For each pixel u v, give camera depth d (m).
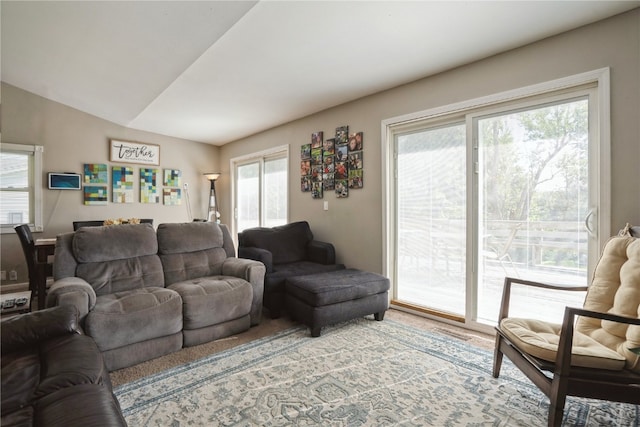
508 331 1.77
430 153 3.14
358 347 2.40
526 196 2.51
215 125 4.87
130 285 2.60
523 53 2.44
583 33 2.17
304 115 4.29
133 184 5.22
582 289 1.86
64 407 0.98
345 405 1.69
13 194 4.25
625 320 1.35
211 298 2.48
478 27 2.20
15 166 4.26
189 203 5.92
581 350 1.43
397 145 3.40
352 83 3.20
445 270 3.05
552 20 2.10
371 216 3.52
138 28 2.47
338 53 2.60
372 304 2.89
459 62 2.73
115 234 2.69
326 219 4.02
